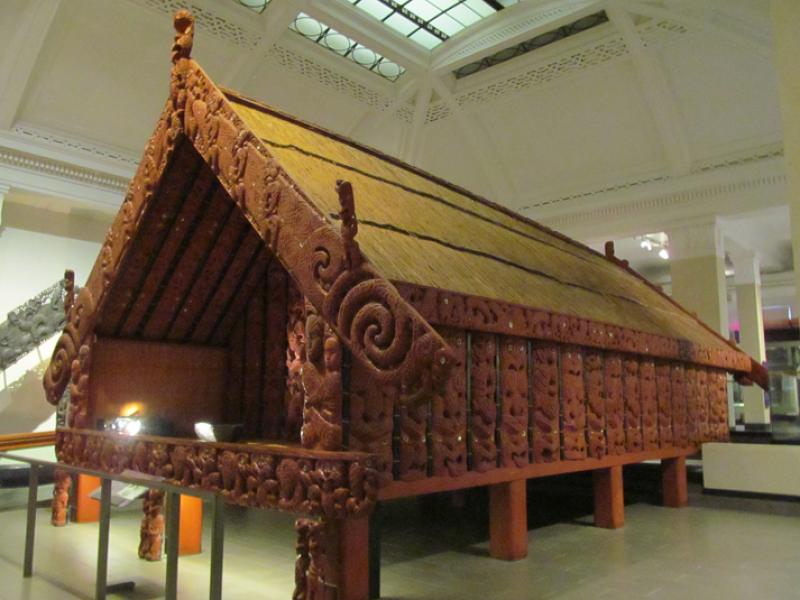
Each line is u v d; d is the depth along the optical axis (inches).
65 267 335.3
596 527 154.7
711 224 362.3
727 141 351.3
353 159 127.5
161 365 140.5
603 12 334.3
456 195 159.3
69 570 115.0
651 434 166.2
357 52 357.7
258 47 322.3
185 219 120.6
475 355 106.3
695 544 135.7
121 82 305.3
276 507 82.4
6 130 288.2
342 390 83.4
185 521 126.6
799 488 180.5
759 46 306.3
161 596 99.7
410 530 154.6
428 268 100.1
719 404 210.7
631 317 166.1
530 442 119.2
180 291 134.9
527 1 327.0
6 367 293.1
